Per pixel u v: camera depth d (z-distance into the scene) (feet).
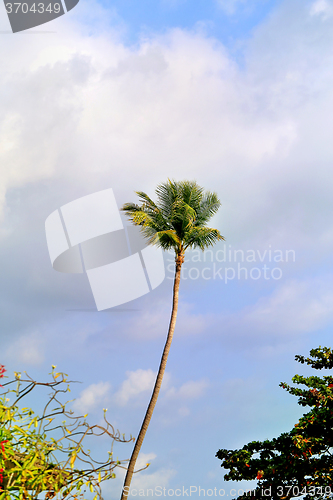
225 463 56.34
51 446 11.28
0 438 10.74
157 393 61.93
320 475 49.03
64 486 10.89
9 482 10.25
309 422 50.85
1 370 11.76
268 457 55.77
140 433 57.82
